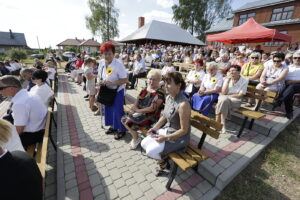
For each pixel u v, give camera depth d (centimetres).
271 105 444
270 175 235
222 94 341
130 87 734
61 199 193
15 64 1180
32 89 332
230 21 2570
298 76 370
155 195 202
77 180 221
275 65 374
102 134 342
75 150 286
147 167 248
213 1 3647
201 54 951
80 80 841
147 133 244
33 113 221
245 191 210
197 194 204
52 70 654
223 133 325
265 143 292
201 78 448
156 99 255
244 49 1048
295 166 251
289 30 1744
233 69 322
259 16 2023
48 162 265
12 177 96
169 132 212
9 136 111
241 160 246
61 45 3859
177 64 810
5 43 4562
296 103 464
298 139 312
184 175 235
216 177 213
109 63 290
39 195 113
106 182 219
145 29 1700
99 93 300
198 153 205
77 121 403
